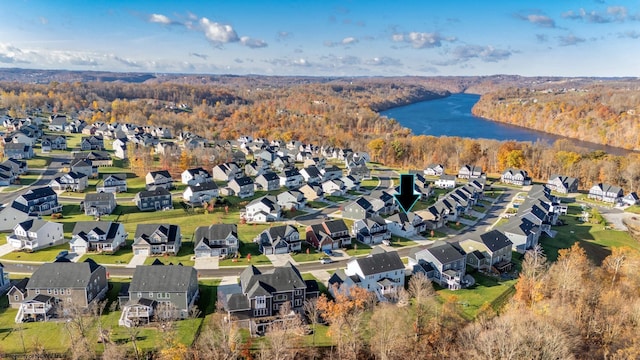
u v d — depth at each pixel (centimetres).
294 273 8044
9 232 11094
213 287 8625
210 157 19325
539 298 8000
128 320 7219
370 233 11281
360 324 7369
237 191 14912
